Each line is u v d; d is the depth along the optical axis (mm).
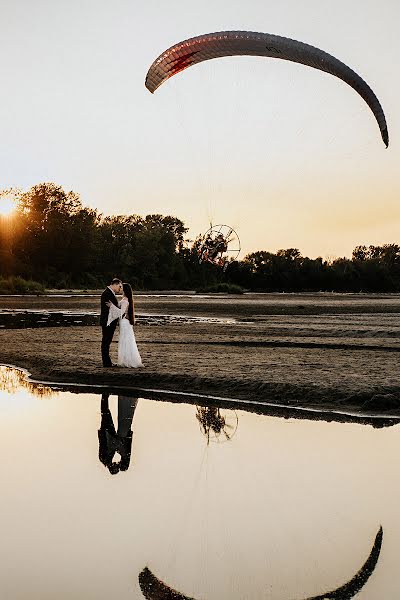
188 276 153000
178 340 26031
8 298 71750
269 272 150875
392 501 8609
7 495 8773
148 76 25219
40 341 25781
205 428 12539
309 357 20734
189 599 6156
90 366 19094
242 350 22750
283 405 14586
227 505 8352
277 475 9664
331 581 6469
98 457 10539
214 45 23828
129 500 8586
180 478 9508
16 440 11586
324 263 158625
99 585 6434
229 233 30312
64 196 128625
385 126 22938
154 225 157125
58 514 8125
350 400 14500
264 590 6316
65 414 13734
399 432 12164
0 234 121000
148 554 7031
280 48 23094
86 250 128625
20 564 6859
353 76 22578
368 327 32156
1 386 17000
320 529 7656
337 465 10117
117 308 18812
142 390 16422
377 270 160750
